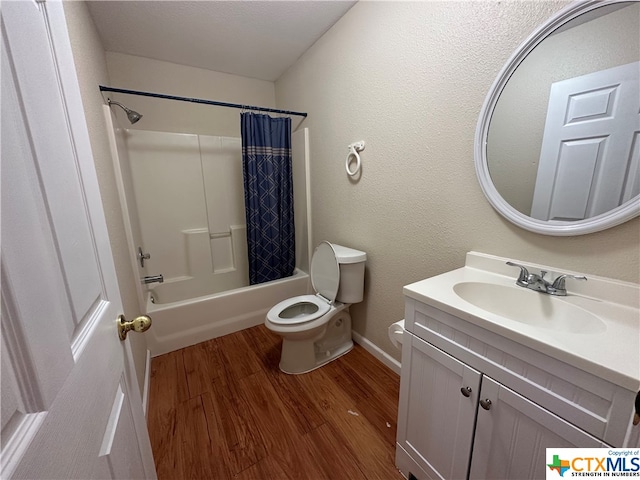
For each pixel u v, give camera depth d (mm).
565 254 923
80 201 522
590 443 584
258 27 1792
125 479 569
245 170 2307
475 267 1173
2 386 265
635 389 509
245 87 2625
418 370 991
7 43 321
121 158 1856
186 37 1898
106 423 517
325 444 1227
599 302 845
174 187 2432
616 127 800
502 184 1063
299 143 2361
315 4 1588
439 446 939
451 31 1150
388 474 1102
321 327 1667
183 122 2422
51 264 377
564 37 873
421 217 1402
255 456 1173
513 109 1009
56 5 512
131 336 1349
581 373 585
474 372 794
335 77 1838
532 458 692
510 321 734
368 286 1827
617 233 812
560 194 924
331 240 2143
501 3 989
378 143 1582
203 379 1645
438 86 1231
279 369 1729
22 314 299
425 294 923
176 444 1228
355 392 1530
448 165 1241
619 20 772
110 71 2096
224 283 2734
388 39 1425
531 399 676
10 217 297
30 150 356
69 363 388
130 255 1739
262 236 2432
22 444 275
